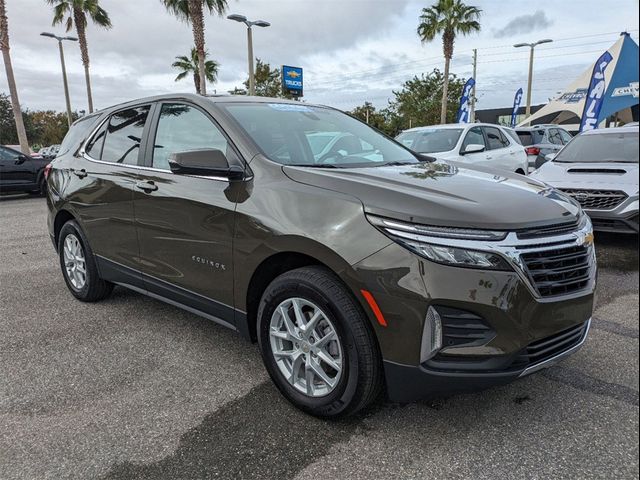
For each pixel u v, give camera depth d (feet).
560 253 7.87
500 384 7.50
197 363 10.87
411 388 7.63
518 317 7.34
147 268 11.74
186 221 10.35
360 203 7.98
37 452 7.88
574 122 96.27
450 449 7.84
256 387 9.84
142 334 12.42
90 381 10.11
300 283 8.35
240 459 7.70
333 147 11.15
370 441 8.07
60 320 13.37
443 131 29.58
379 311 7.52
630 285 16.14
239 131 10.19
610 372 10.21
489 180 9.53
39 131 204.85
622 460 7.49
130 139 12.67
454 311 7.30
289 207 8.64
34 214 34.42
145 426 8.55
